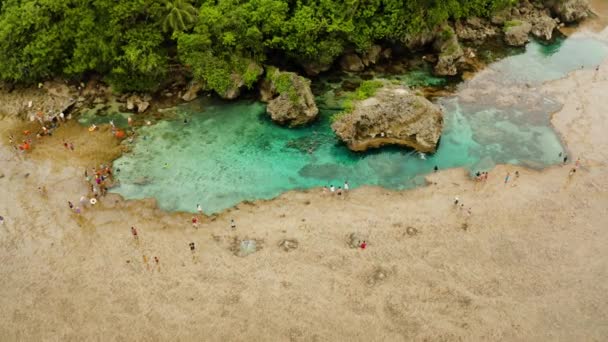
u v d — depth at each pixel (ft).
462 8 294.87
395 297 160.35
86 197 201.05
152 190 205.16
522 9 321.73
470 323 153.07
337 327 152.66
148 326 154.10
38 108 246.06
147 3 229.04
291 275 167.94
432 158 219.82
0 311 160.25
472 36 304.50
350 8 249.14
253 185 207.62
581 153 220.43
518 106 250.78
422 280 165.37
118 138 230.68
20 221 190.90
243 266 171.32
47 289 166.20
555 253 174.70
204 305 159.33
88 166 215.92
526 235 181.37
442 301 159.33
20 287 167.22
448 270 168.55
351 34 256.32
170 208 196.85
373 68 277.85
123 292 164.04
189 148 226.17
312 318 155.02
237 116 243.60
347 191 202.90
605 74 275.39
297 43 245.45
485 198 197.47
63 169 214.48
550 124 238.07
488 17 313.73
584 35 316.19
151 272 170.09
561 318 154.51
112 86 248.32
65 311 159.33
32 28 233.76
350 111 223.71
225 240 181.68
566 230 183.52
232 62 243.40
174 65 255.91
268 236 182.70
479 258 172.76
